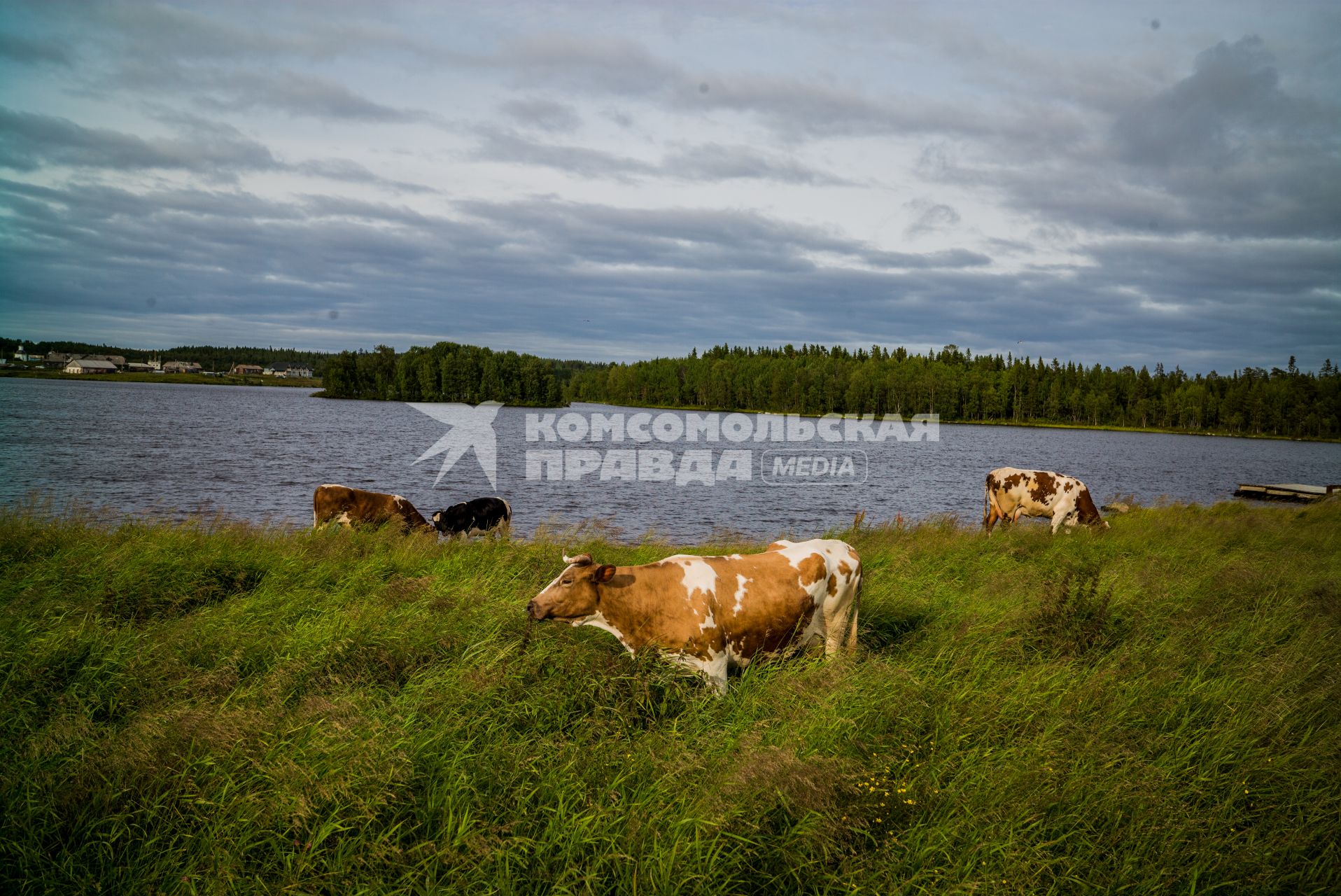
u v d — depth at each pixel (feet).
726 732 17.06
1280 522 64.90
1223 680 21.01
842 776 14.60
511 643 21.79
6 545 32.24
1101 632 24.81
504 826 13.19
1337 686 20.59
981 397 576.20
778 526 85.87
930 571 38.24
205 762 14.53
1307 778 16.33
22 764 14.76
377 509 57.41
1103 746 16.97
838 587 23.85
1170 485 171.53
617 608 21.34
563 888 12.36
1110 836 14.51
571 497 106.11
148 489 94.63
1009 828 14.05
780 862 13.41
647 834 13.24
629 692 19.34
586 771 15.16
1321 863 14.21
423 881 12.64
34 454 127.13
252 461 135.74
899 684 18.95
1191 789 15.93
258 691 18.04
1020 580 34.71
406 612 24.59
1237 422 549.54
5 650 19.94
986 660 21.79
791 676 19.56
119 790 14.06
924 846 13.94
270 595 27.22
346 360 586.45
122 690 18.70
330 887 12.39
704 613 21.53
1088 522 61.62
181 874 12.62
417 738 15.83
